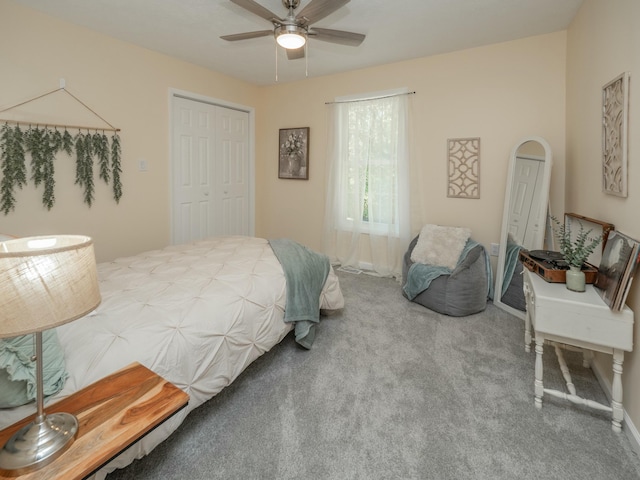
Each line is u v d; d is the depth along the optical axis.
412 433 1.55
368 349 2.32
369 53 3.43
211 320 1.59
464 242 3.17
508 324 2.72
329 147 4.26
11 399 0.98
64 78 2.79
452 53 3.39
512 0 2.42
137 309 1.52
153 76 3.45
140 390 1.05
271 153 4.86
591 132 2.25
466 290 2.84
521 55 3.07
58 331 1.30
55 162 2.78
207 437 1.53
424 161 3.66
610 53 1.92
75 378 1.11
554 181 2.99
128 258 2.36
